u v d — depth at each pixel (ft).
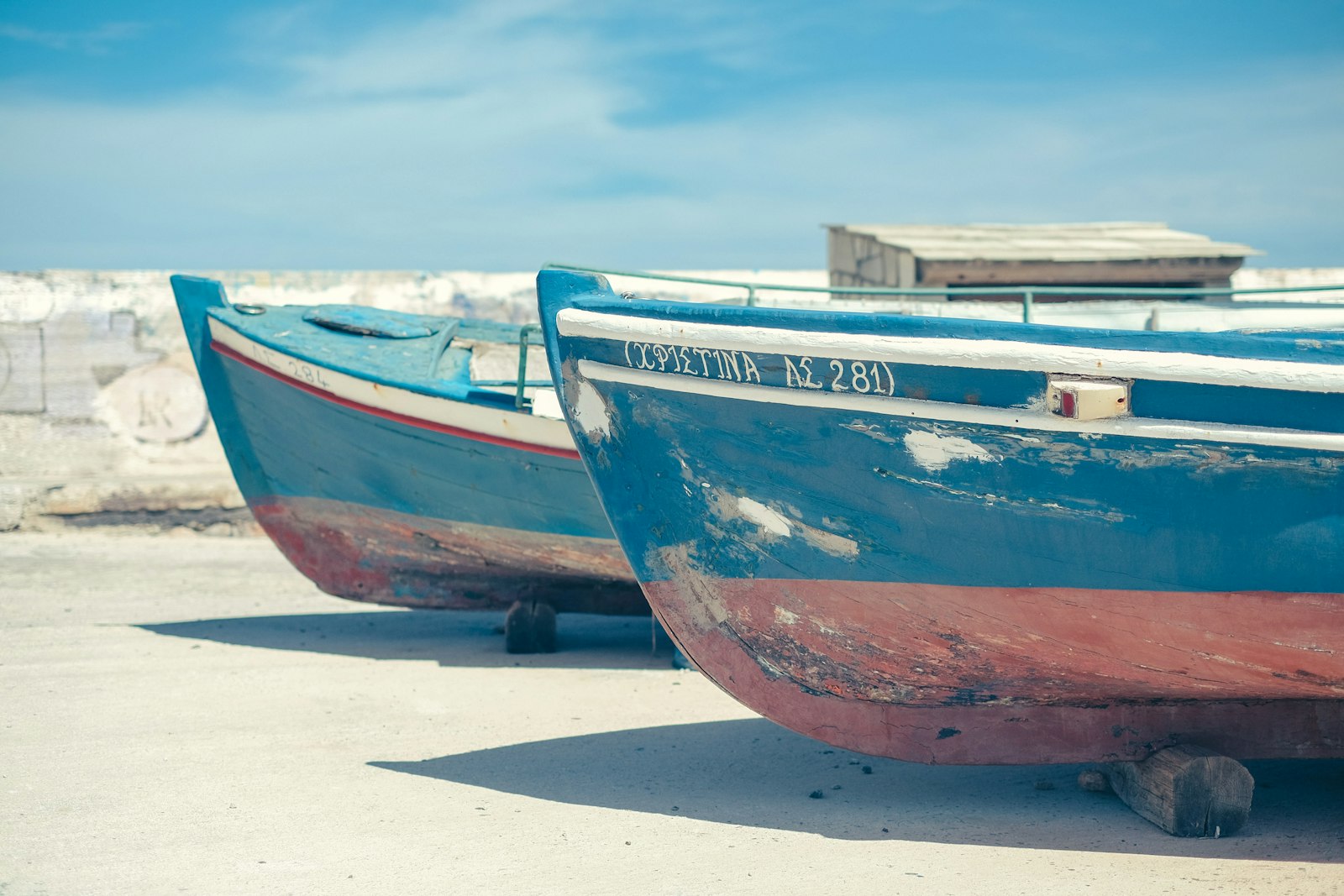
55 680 20.65
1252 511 12.59
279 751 16.56
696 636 15.52
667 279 16.06
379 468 24.70
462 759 16.40
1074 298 40.16
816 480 14.07
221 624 27.20
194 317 26.68
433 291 45.96
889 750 15.07
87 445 43.06
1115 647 13.67
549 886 11.60
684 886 11.66
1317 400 12.19
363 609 30.27
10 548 36.24
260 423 26.27
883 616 14.34
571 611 25.77
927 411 13.26
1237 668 13.51
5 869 11.82
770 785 15.47
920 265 39.86
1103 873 12.10
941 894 11.50
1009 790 15.44
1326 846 13.01
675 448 14.71
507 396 23.00
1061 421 12.75
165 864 12.04
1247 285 48.21
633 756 16.74
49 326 42.83
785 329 13.67
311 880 11.66
